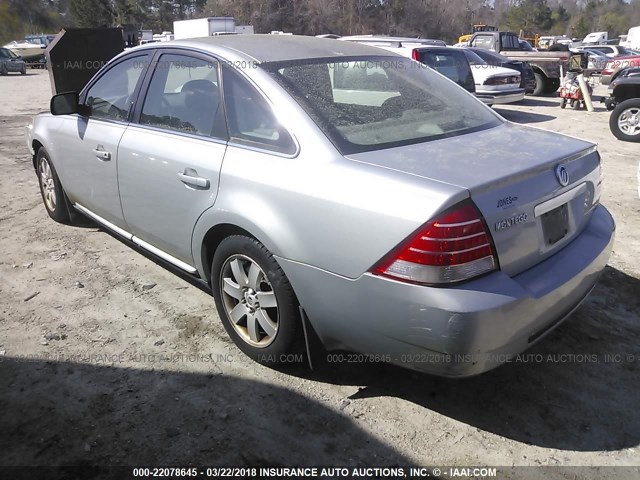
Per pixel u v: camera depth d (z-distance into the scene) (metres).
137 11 63.00
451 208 2.21
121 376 2.95
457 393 2.85
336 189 2.45
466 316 2.19
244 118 2.94
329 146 2.60
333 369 3.01
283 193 2.61
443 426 2.63
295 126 2.71
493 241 2.30
